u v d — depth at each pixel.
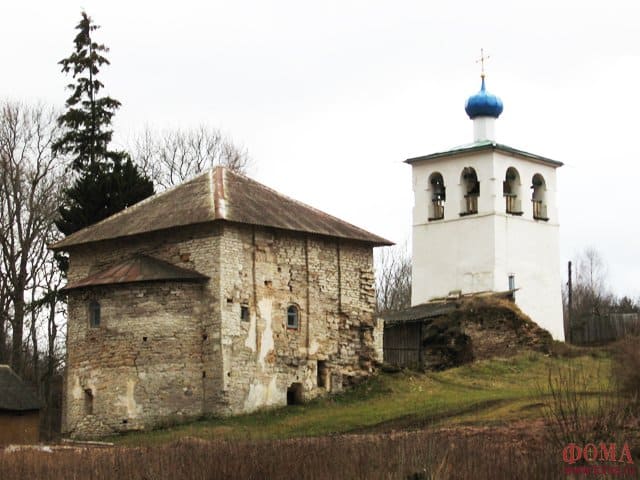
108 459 30.91
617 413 28.03
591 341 67.25
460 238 65.56
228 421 43.03
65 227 54.91
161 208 47.31
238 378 44.16
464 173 66.12
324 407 45.59
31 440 43.31
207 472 27.70
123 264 45.53
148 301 44.09
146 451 32.03
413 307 63.03
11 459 31.72
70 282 48.75
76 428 44.84
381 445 29.88
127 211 48.72
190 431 41.22
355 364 48.78
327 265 48.28
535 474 24.94
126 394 43.81
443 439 31.59
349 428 40.16
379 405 44.84
